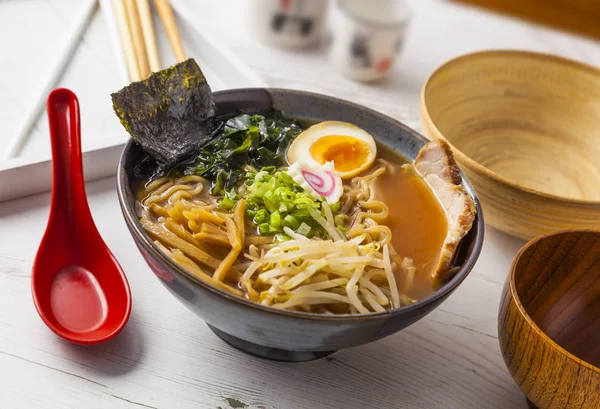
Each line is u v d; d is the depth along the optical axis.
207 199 0.51
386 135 0.55
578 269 0.50
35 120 0.60
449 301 0.55
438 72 0.63
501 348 0.47
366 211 0.52
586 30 1.10
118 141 0.57
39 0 0.72
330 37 0.80
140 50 0.64
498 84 0.67
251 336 0.44
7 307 0.49
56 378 0.46
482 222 0.49
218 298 0.42
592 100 0.66
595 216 0.54
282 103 0.56
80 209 0.51
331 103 0.55
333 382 0.49
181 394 0.47
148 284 0.52
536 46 0.85
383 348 0.51
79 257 0.51
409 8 0.76
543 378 0.44
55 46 0.67
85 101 0.62
